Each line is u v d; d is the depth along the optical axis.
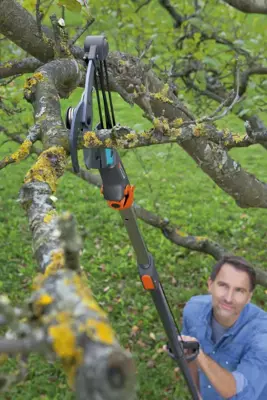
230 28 5.70
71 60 2.38
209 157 3.18
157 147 11.15
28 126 5.16
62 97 2.52
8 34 2.80
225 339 3.25
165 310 2.71
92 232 9.15
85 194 10.59
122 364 0.57
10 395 5.33
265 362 3.08
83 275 0.91
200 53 5.05
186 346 2.88
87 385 0.56
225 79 5.57
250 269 3.16
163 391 5.59
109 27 5.59
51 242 1.01
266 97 5.11
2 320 0.62
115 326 6.62
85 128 1.48
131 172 11.31
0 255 8.29
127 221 2.16
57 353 0.59
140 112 11.40
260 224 9.47
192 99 5.25
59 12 4.00
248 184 3.38
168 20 5.59
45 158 1.48
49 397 5.40
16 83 4.92
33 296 0.70
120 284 7.59
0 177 10.88
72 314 0.63
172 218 9.68
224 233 9.21
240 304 3.15
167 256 8.26
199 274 7.88
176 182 11.10
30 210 1.22
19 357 0.69
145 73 3.06
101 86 1.64
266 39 5.26
